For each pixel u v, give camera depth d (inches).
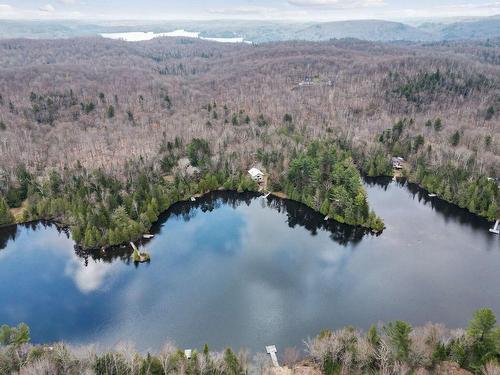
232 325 3708.2
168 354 2891.2
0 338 2970.0
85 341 3550.7
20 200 5959.6
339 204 5526.6
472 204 5605.3
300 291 4173.2
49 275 4542.3
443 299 3988.7
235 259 4810.5
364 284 4254.4
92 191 5664.4
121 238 4970.5
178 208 6136.8
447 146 7199.8
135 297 4133.9
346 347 2977.4
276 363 3159.5
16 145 7391.7
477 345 2819.9
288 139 7485.2
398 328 2827.3
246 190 6481.3
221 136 7864.2
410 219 5669.3
